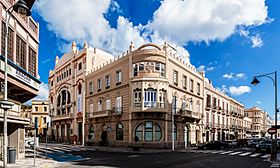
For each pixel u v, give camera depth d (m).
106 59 53.34
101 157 24.72
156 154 28.62
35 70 23.25
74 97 53.28
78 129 51.34
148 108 36.09
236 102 74.12
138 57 37.59
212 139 55.25
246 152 32.53
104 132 42.94
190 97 45.69
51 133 63.03
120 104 39.97
